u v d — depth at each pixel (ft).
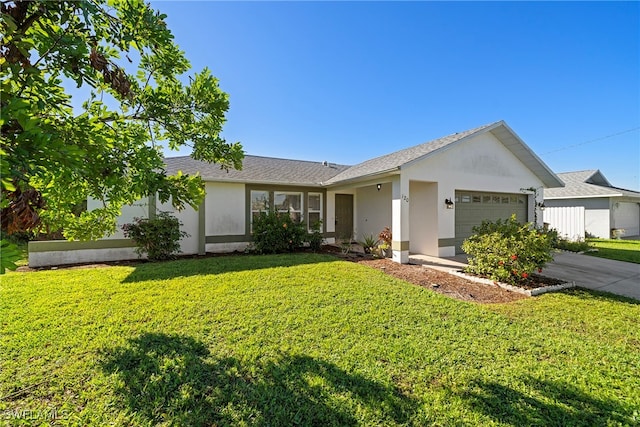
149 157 7.49
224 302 15.70
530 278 22.56
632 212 65.92
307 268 24.56
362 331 12.50
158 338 11.46
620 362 10.45
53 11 6.40
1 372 9.02
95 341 11.08
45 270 24.32
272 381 8.96
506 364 10.15
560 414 7.80
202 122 10.39
